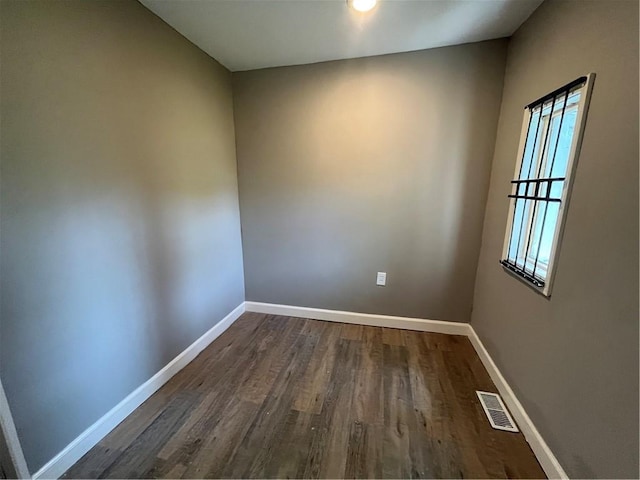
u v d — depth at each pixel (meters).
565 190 1.19
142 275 1.60
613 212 0.95
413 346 2.20
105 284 1.38
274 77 2.28
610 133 0.98
